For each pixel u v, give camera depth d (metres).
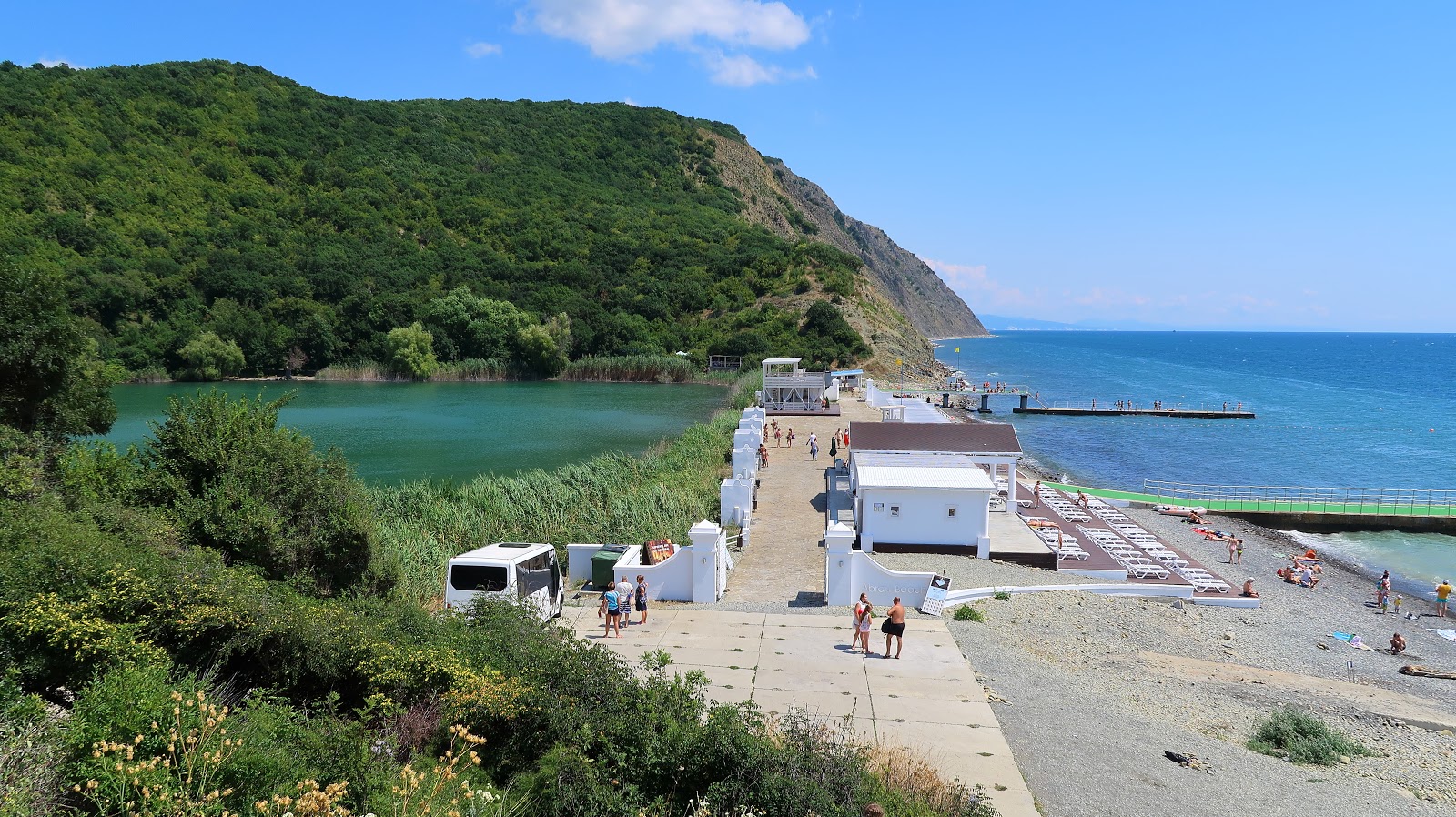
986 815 11.57
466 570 20.80
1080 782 14.21
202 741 8.77
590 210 179.62
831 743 11.94
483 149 199.38
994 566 31.20
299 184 162.50
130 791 8.31
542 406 95.69
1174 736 17.19
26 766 8.75
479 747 11.32
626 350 133.62
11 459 19.44
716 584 26.12
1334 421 96.25
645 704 11.70
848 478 44.75
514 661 12.70
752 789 10.45
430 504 36.75
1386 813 14.17
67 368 28.70
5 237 114.12
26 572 12.06
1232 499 50.03
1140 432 85.88
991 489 32.28
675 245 169.00
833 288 148.00
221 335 119.88
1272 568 38.00
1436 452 73.94
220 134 162.75
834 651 20.38
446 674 12.22
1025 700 18.03
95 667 10.82
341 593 20.44
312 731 10.19
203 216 143.12
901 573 25.25
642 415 87.25
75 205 130.62
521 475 43.50
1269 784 14.99
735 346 130.12
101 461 23.44
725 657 19.77
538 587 21.55
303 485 21.95
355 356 130.88
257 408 23.84
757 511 39.09
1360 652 26.88
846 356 125.69
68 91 152.88
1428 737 18.80
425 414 88.00
